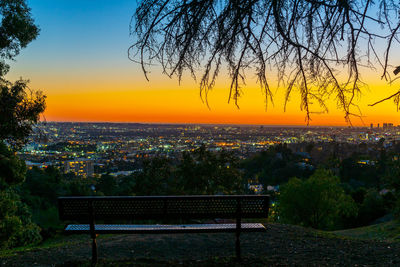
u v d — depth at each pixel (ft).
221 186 75.20
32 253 15.21
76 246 16.47
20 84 25.16
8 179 32.22
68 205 12.01
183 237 17.87
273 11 5.68
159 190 76.59
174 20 6.15
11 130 24.75
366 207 78.48
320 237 18.04
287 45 5.82
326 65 5.84
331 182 55.42
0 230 27.17
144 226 12.39
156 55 6.31
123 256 14.29
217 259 12.62
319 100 5.91
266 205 12.37
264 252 14.74
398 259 13.21
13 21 24.03
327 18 5.79
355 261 13.12
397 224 39.83
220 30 5.91
